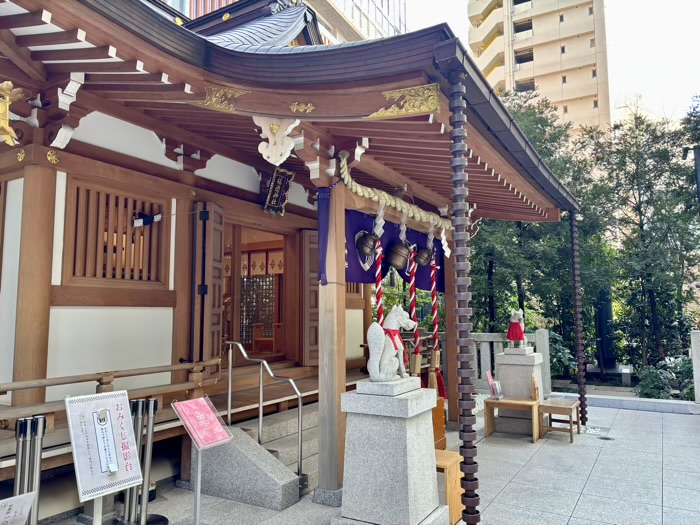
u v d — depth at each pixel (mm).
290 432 5270
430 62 3043
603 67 31594
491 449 5887
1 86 3057
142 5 3020
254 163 6266
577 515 3869
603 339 13789
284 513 3793
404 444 3197
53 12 2746
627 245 12914
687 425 7156
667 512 3932
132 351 4742
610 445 6070
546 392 9297
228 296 9102
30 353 3910
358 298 8852
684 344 12672
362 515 3289
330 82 3416
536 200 6629
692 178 12117
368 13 28672
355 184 4520
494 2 35969
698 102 12711
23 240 4004
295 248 7480
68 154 4199
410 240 6320
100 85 3945
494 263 11719
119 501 4059
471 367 3176
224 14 8469
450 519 3717
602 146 13469
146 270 4945
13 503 2070
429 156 4539
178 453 4770
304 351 7223
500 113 3812
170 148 5234
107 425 2746
